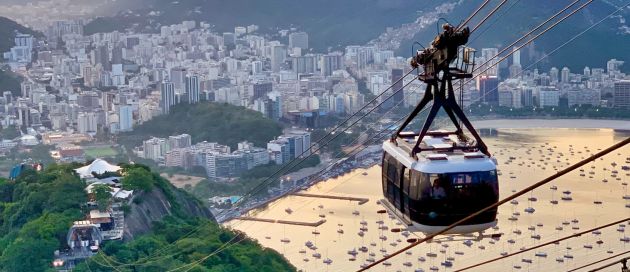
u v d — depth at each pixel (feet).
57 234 524.52
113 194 589.73
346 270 607.37
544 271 595.06
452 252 634.43
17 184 641.40
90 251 517.14
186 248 529.45
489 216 163.63
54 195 575.79
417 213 165.27
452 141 169.99
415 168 165.37
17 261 501.15
